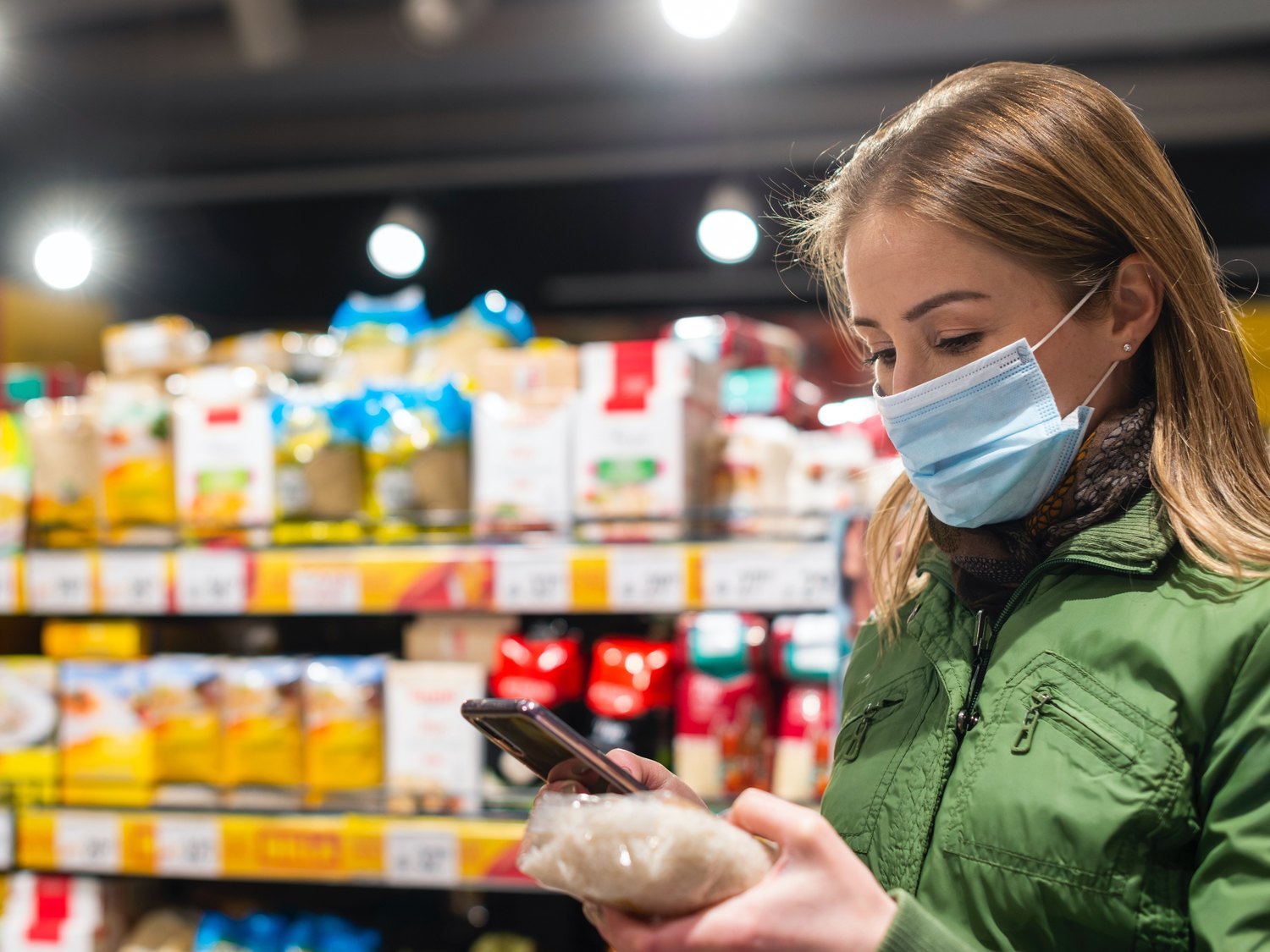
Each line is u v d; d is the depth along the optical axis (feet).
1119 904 2.75
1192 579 2.95
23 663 7.77
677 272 22.24
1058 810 2.85
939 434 3.36
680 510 7.07
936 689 3.43
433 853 6.93
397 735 7.34
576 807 2.55
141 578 7.52
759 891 2.41
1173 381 3.20
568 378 7.65
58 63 18.19
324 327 22.36
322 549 7.45
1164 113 17.90
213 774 7.52
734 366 8.42
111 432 7.84
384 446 7.44
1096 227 3.16
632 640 7.38
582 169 20.84
